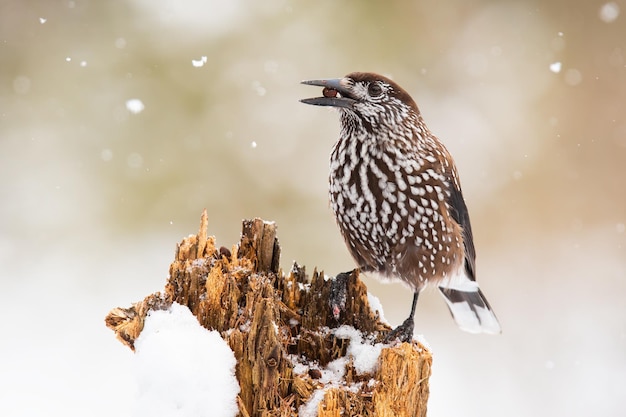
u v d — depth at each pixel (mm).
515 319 13711
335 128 14805
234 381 5285
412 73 15414
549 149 15602
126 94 14539
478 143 15242
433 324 13125
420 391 5453
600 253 14789
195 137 14469
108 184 13945
